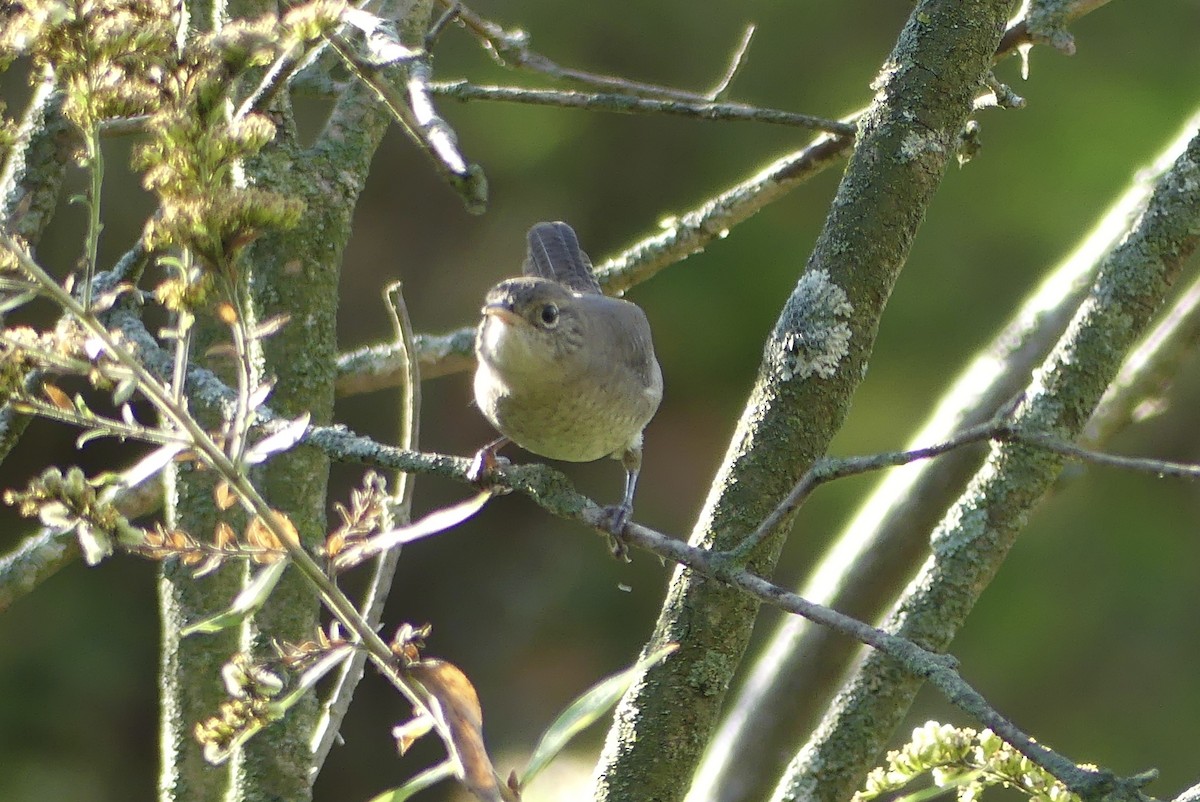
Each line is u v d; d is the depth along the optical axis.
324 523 5.61
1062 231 15.37
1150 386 5.88
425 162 16.97
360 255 16.81
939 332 15.45
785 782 4.90
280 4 6.75
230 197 3.42
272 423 4.77
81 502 3.34
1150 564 14.98
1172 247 4.81
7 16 3.95
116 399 3.33
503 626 16.89
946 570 4.95
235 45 3.71
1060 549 15.15
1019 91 15.68
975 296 15.49
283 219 3.48
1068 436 4.88
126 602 15.93
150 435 3.40
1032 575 15.10
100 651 15.58
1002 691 14.75
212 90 3.57
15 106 11.99
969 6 4.89
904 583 5.33
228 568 5.61
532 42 16.25
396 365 7.30
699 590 4.61
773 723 5.24
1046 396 4.91
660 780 4.54
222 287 3.70
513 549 17.33
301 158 5.90
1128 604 14.95
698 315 16.09
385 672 3.35
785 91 16.31
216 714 5.24
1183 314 5.86
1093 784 2.92
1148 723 14.30
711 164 16.45
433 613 17.00
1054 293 5.72
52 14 3.51
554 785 10.27
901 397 15.36
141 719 15.55
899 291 15.53
